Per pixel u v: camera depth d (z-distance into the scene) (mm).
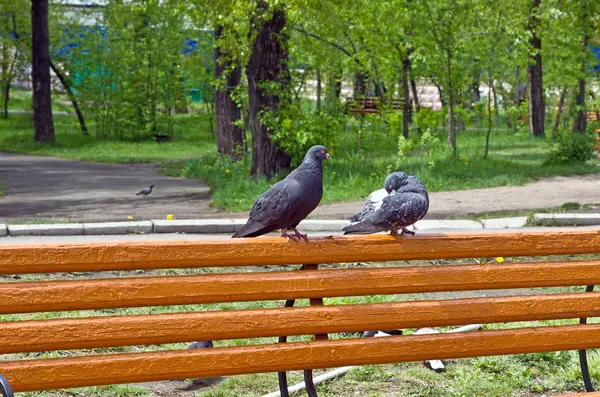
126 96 39156
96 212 14266
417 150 26875
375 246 3893
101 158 30359
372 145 25516
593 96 35031
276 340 6160
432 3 22125
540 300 4137
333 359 3873
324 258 3830
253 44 17891
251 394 5004
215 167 22484
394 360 3969
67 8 39531
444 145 27109
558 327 4215
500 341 4113
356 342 3908
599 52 31953
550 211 12945
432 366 5430
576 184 17469
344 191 15844
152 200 16438
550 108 46812
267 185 16719
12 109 52250
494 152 26484
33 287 3438
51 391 4898
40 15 35719
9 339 3420
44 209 14859
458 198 15047
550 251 4117
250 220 4105
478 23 22359
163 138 39250
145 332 3586
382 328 3918
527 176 18953
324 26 22141
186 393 5094
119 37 39250
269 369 3793
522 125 37281
